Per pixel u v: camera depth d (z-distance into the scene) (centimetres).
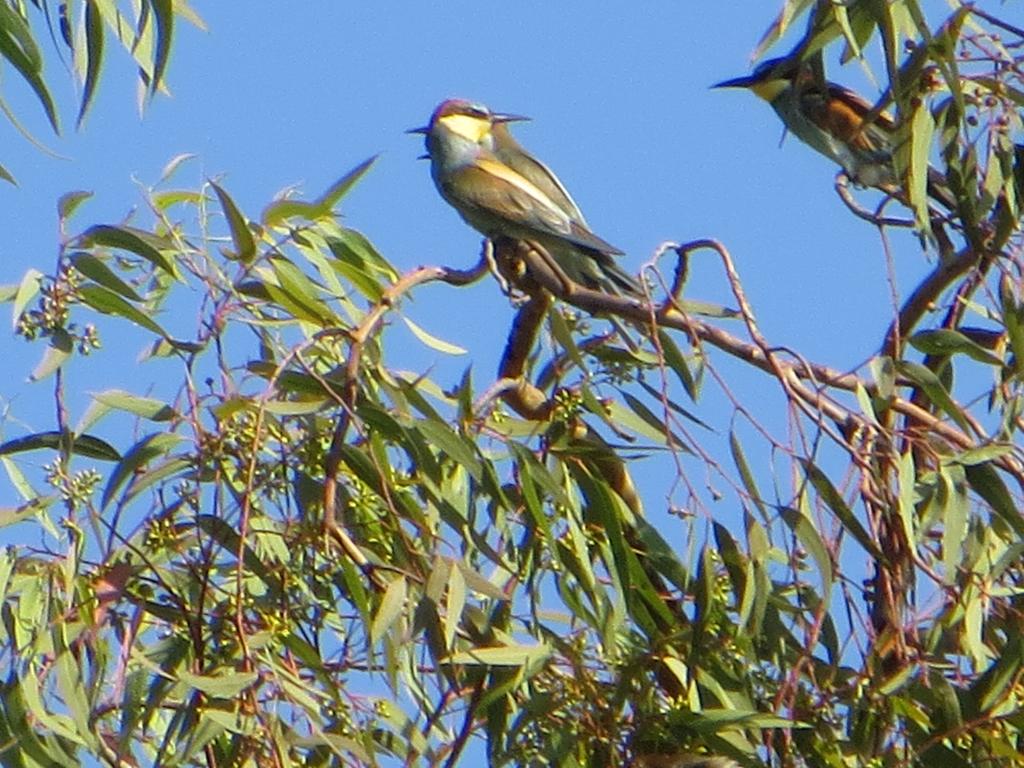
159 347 1005
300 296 1045
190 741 923
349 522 1006
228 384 987
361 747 918
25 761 946
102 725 1031
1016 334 1085
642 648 1021
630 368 1080
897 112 1162
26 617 961
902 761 979
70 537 966
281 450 985
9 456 998
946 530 1005
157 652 959
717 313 1083
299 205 1073
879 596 1007
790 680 969
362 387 1016
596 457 1046
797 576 1027
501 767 988
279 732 922
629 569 1008
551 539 983
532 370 1173
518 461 999
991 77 1145
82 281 1004
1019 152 1152
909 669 968
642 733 980
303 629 992
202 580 942
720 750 972
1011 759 984
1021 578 1073
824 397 1036
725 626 1003
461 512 997
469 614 1020
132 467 968
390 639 951
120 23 1061
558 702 984
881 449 1029
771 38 1129
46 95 1023
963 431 1063
